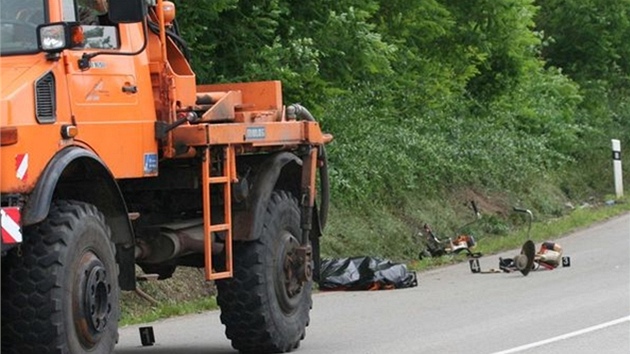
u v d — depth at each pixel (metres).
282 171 20.72
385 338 20.55
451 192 44.72
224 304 19.20
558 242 38.03
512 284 28.00
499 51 48.00
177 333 22.80
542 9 61.44
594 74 62.53
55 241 14.70
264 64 33.09
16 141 14.23
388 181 40.81
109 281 15.58
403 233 38.38
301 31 35.03
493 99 51.16
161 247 18.61
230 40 33.00
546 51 61.97
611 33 61.44
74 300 14.88
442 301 25.59
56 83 15.17
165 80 17.80
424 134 45.69
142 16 15.32
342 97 40.00
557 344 19.11
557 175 53.75
